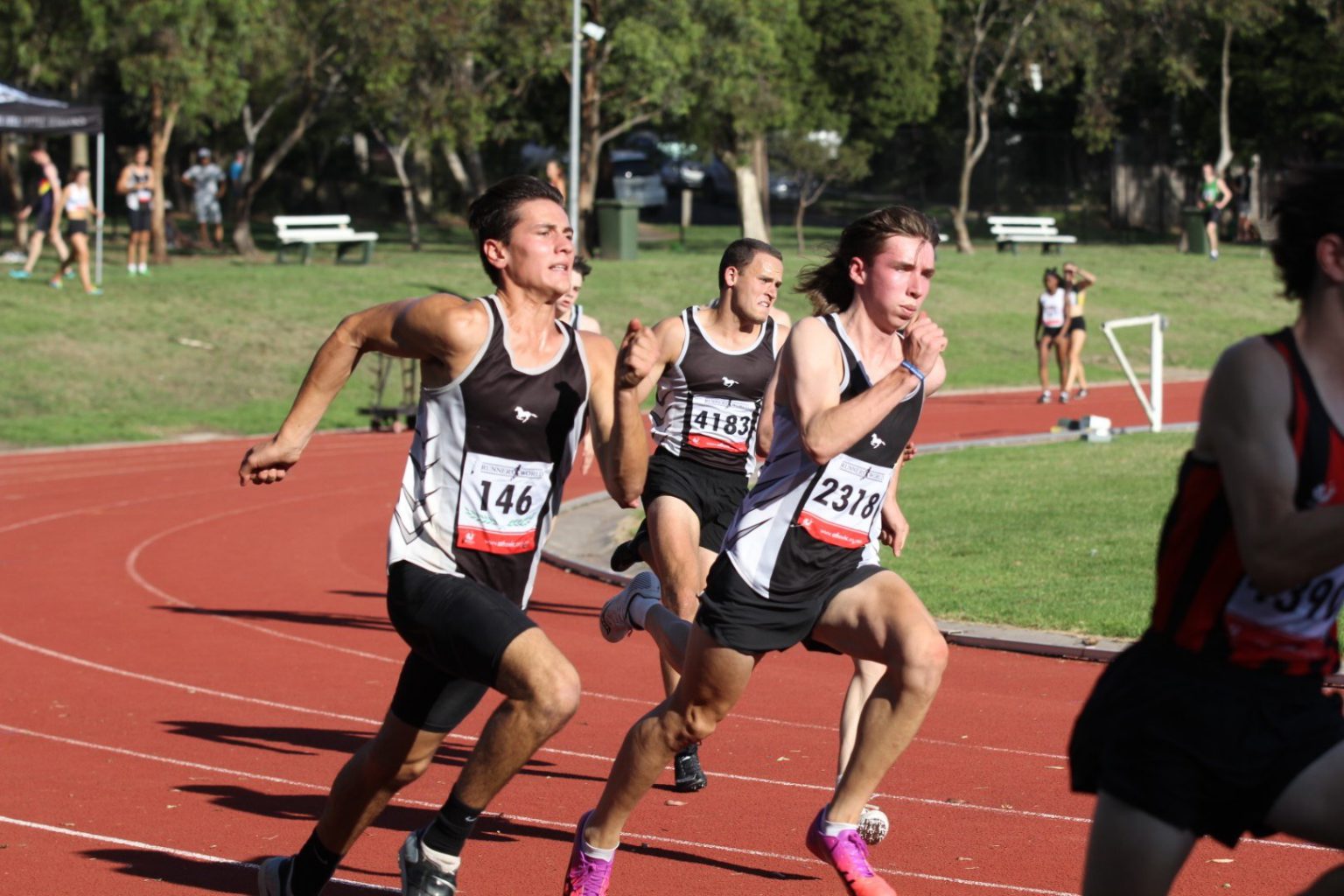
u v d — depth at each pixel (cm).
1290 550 1049
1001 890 1833
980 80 17938
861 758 1614
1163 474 5675
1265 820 1130
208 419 8588
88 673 3269
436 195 19875
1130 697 1147
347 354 1616
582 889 1669
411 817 2188
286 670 3297
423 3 11762
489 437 1560
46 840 2081
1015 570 4028
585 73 13025
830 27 15538
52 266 11294
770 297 2453
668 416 2483
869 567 1683
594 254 13925
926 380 1683
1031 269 14012
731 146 14425
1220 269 14475
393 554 1588
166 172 18938
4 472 7081
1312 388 1073
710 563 2478
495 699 3047
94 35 10956
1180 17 15312
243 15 11306
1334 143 17875
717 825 2122
